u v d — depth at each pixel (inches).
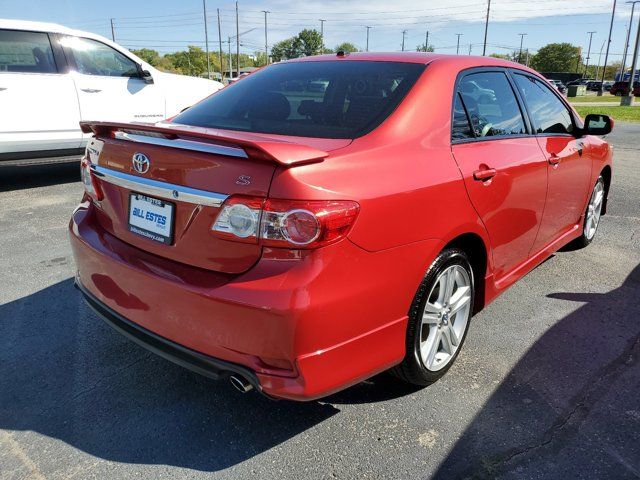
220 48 2694.4
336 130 93.0
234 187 76.0
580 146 155.5
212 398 101.3
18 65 251.6
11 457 85.2
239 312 74.7
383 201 81.2
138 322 90.3
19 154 257.9
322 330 75.5
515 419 96.1
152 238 88.9
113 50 284.8
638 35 1225.4
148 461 85.1
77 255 103.9
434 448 88.7
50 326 127.1
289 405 99.4
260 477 82.1
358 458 86.3
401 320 88.5
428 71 105.7
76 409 97.3
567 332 128.4
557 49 4667.8
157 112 303.1
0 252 176.7
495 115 119.0
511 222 118.2
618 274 165.9
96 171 99.9
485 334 126.9
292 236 72.9
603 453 88.0
